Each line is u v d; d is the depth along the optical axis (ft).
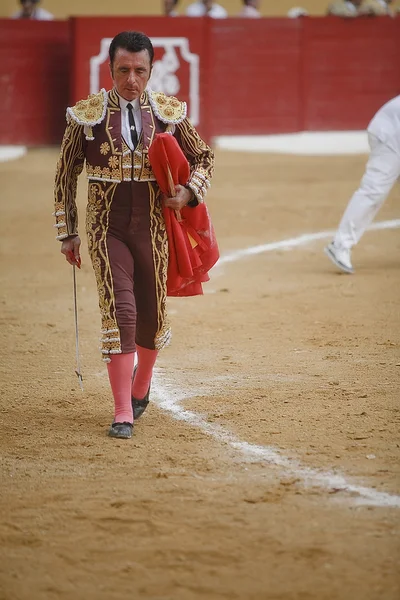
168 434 49.62
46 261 97.14
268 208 123.54
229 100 176.04
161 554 36.45
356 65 181.47
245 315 74.90
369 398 54.95
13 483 43.47
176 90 171.83
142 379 51.31
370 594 33.53
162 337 50.26
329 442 48.08
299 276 88.69
